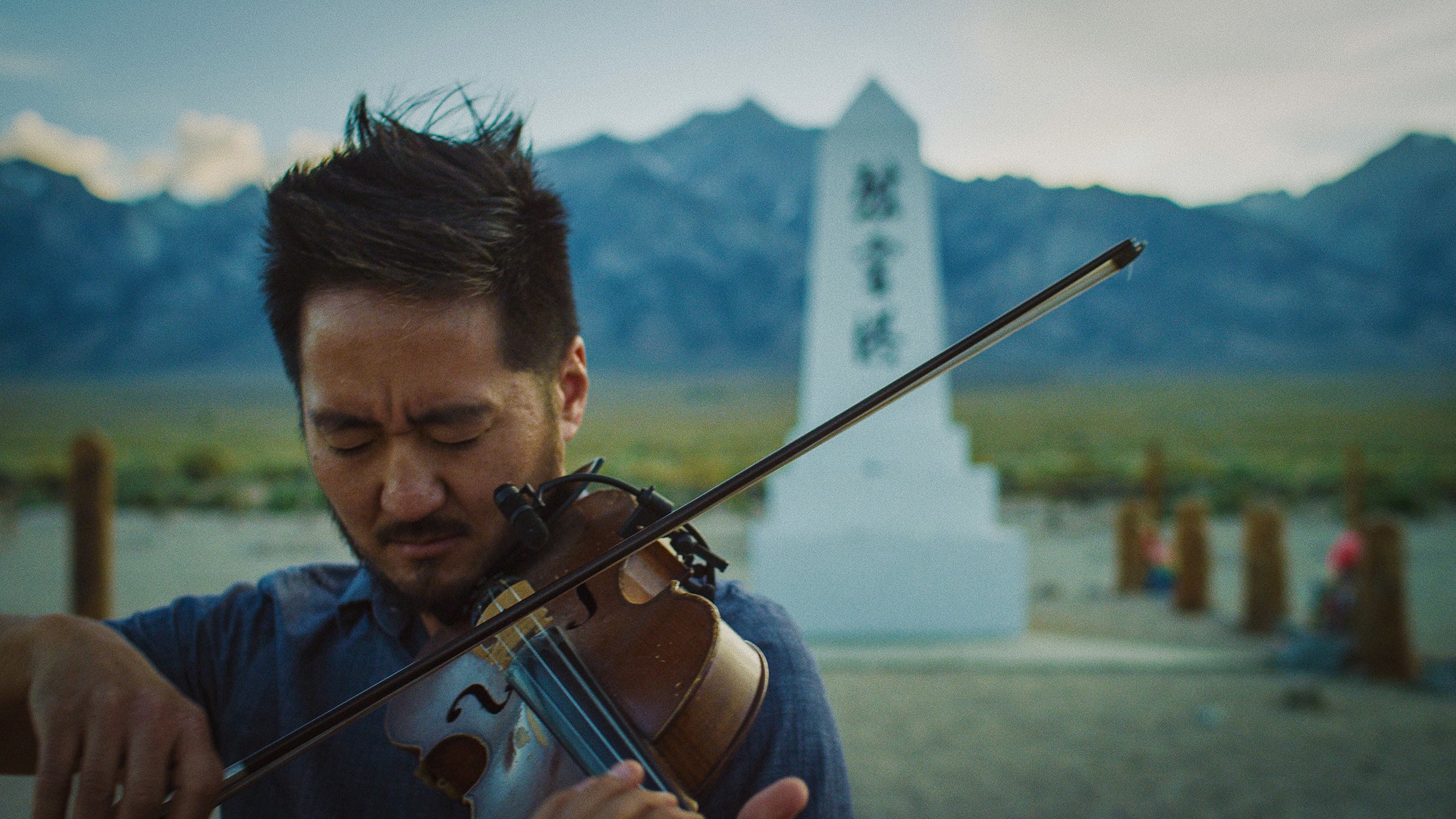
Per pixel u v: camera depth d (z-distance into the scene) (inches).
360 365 34.2
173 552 569.6
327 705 40.7
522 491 37.1
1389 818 163.8
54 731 33.0
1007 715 226.7
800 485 332.2
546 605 38.8
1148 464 588.1
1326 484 958.4
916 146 341.1
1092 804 171.3
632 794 28.5
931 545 321.7
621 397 3914.9
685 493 968.3
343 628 41.6
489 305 35.5
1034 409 2940.5
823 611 319.0
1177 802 172.7
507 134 39.3
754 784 35.6
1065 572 525.7
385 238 33.6
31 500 832.9
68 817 38.4
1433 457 1441.9
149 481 947.3
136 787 32.3
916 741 207.5
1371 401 3211.1
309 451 37.0
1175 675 263.7
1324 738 207.6
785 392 4244.6
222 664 42.4
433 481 35.5
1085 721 221.8
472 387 35.1
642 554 39.6
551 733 35.4
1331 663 266.4
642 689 35.2
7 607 380.5
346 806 39.1
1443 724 216.5
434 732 37.5
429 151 36.3
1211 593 412.8
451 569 37.4
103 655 34.7
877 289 340.8
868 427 339.3
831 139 343.9
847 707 233.3
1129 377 4909.0
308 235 34.3
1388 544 258.5
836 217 343.0
